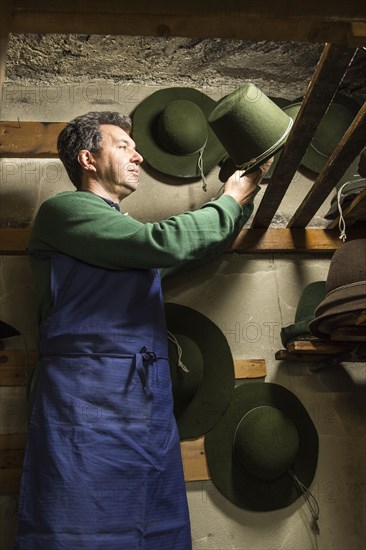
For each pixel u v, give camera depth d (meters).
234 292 2.63
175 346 2.39
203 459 2.38
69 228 1.85
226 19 1.32
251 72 2.87
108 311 1.80
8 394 2.39
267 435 2.32
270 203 2.42
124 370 1.75
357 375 2.59
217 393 2.45
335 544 2.37
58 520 1.59
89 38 2.58
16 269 2.56
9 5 1.29
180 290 2.60
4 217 2.63
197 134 2.67
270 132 2.08
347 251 2.03
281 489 2.39
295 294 2.66
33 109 2.78
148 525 1.66
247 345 2.57
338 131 2.84
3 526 2.26
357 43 1.40
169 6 1.30
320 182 2.25
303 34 1.39
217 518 2.34
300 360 2.53
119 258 1.81
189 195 2.74
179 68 2.81
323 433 2.49
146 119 2.76
